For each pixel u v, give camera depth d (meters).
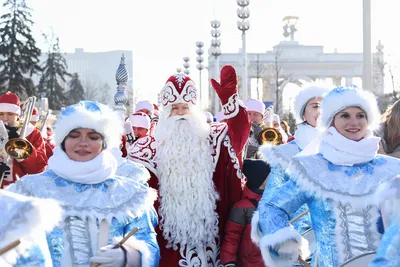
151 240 3.98
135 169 4.65
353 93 4.36
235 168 5.98
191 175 5.83
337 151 4.28
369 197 4.11
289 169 4.34
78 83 69.38
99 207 3.92
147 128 9.17
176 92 6.01
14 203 2.99
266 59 69.81
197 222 5.80
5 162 6.99
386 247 2.71
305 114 6.14
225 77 6.07
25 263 2.95
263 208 4.26
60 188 3.97
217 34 29.44
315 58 73.50
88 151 4.01
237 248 5.76
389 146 5.56
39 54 50.50
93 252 3.87
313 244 5.15
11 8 49.22
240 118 6.02
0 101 7.87
